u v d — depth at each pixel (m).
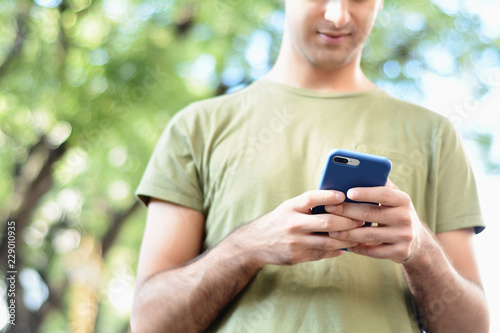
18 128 7.04
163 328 1.54
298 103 1.68
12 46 6.95
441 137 1.65
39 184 7.20
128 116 6.91
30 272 8.01
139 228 9.07
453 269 1.51
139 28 7.09
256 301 1.48
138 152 7.32
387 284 1.50
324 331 1.41
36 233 8.10
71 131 6.77
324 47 1.64
